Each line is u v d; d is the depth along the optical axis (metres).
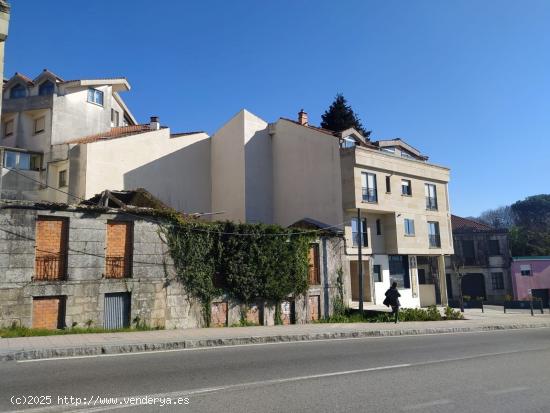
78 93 35.12
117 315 17.83
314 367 9.95
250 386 7.98
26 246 16.03
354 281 33.47
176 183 35.06
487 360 11.47
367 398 7.39
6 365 9.55
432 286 38.16
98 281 17.39
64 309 16.58
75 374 8.65
